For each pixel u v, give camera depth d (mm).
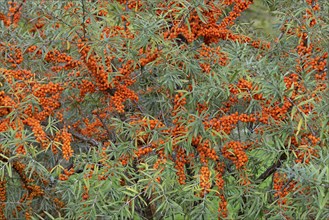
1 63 2160
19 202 2291
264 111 2010
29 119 1984
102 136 2291
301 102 1915
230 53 2111
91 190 1997
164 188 1979
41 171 2082
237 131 2309
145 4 2215
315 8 2105
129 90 2117
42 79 2105
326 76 2086
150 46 2098
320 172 1810
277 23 2307
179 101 2049
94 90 2141
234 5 2344
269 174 2188
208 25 2178
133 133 2027
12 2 2367
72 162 2348
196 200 1982
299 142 2010
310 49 2094
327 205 1873
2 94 1964
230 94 2125
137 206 2338
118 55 2059
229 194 2152
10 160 1956
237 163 2051
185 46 2125
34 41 2117
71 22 2066
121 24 2207
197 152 2156
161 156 2004
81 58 2057
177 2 2074
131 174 2051
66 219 2033
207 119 2031
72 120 2357
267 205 2086
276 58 2256
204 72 2125
